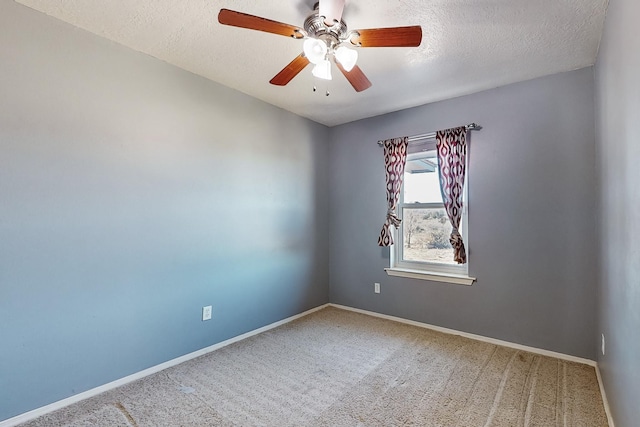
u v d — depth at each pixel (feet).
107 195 6.98
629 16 4.24
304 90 9.77
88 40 6.70
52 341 6.21
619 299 5.16
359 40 5.54
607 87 6.16
